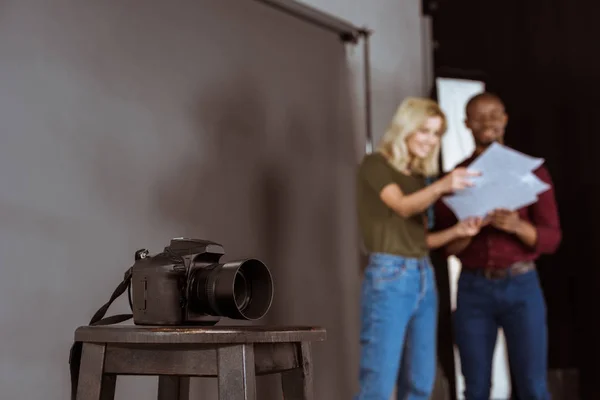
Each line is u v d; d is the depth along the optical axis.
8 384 1.88
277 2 2.81
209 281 1.43
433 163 3.04
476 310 3.04
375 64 3.35
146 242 2.26
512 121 3.63
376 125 3.32
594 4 3.60
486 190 2.83
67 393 2.02
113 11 2.22
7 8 1.95
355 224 3.11
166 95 2.36
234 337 1.32
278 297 2.71
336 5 3.17
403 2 3.57
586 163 3.57
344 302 3.02
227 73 2.59
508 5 3.66
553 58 3.62
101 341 1.39
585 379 3.49
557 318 3.53
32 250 1.96
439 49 3.67
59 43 2.06
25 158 1.96
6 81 1.93
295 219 2.81
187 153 2.41
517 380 3.04
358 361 3.06
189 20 2.46
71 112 2.08
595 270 3.52
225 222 2.52
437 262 3.49
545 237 2.98
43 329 1.97
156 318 1.46
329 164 3.02
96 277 2.11
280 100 2.81
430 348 2.90
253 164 2.66
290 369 1.47
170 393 1.75
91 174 2.12
